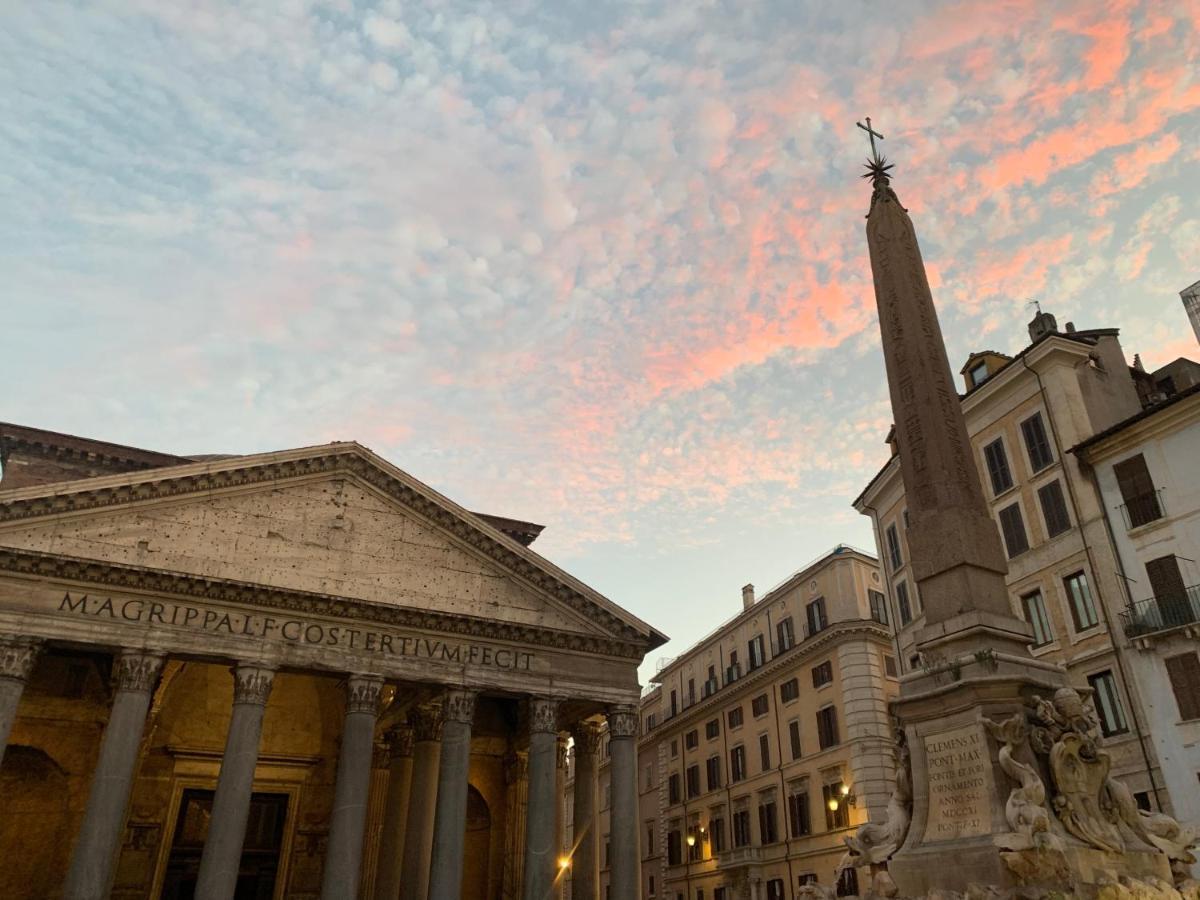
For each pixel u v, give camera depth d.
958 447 10.17
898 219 12.23
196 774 30.31
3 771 27.45
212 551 25.38
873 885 8.20
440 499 28.97
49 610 22.70
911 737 8.65
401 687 30.50
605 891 58.97
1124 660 24.36
